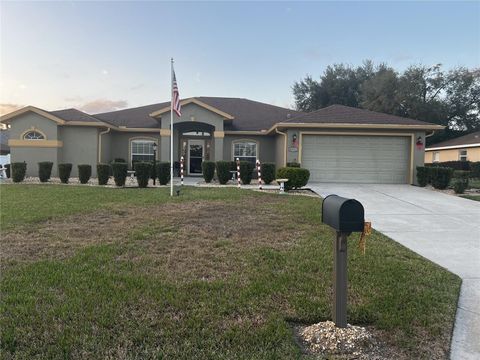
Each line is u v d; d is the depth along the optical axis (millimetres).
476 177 20172
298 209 9258
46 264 4926
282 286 4270
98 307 3654
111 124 20953
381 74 36625
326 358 2914
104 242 6059
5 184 15398
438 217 9320
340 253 3215
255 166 20922
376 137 17219
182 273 4684
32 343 3016
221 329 3293
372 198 12523
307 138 17266
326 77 41375
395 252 5867
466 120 36281
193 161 22453
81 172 16016
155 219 7879
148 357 2854
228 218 8070
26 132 19188
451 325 3490
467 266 5406
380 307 3789
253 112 24391
